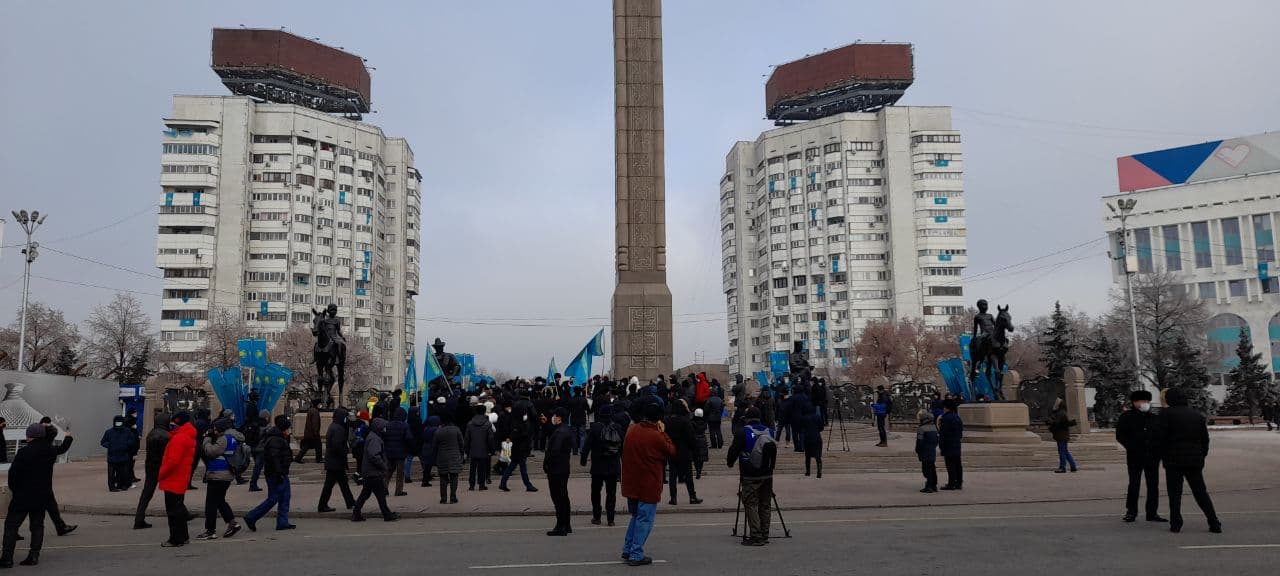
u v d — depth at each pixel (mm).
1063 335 56156
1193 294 92438
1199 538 11078
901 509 15602
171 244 97250
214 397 34812
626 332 36875
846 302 112375
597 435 13727
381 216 114125
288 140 103062
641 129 38531
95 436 36750
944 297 109438
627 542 9812
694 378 27531
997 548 10398
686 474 16234
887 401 29203
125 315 78062
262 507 13570
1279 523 12602
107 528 14875
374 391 34344
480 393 26531
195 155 98250
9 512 10539
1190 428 11625
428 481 19875
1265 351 89562
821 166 116062
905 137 112562
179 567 10023
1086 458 25469
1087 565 9109
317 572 9406
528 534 12609
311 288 102438
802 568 9180
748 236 126750
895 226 111000
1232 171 94188
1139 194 99375
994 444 27312
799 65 121750
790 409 25172
